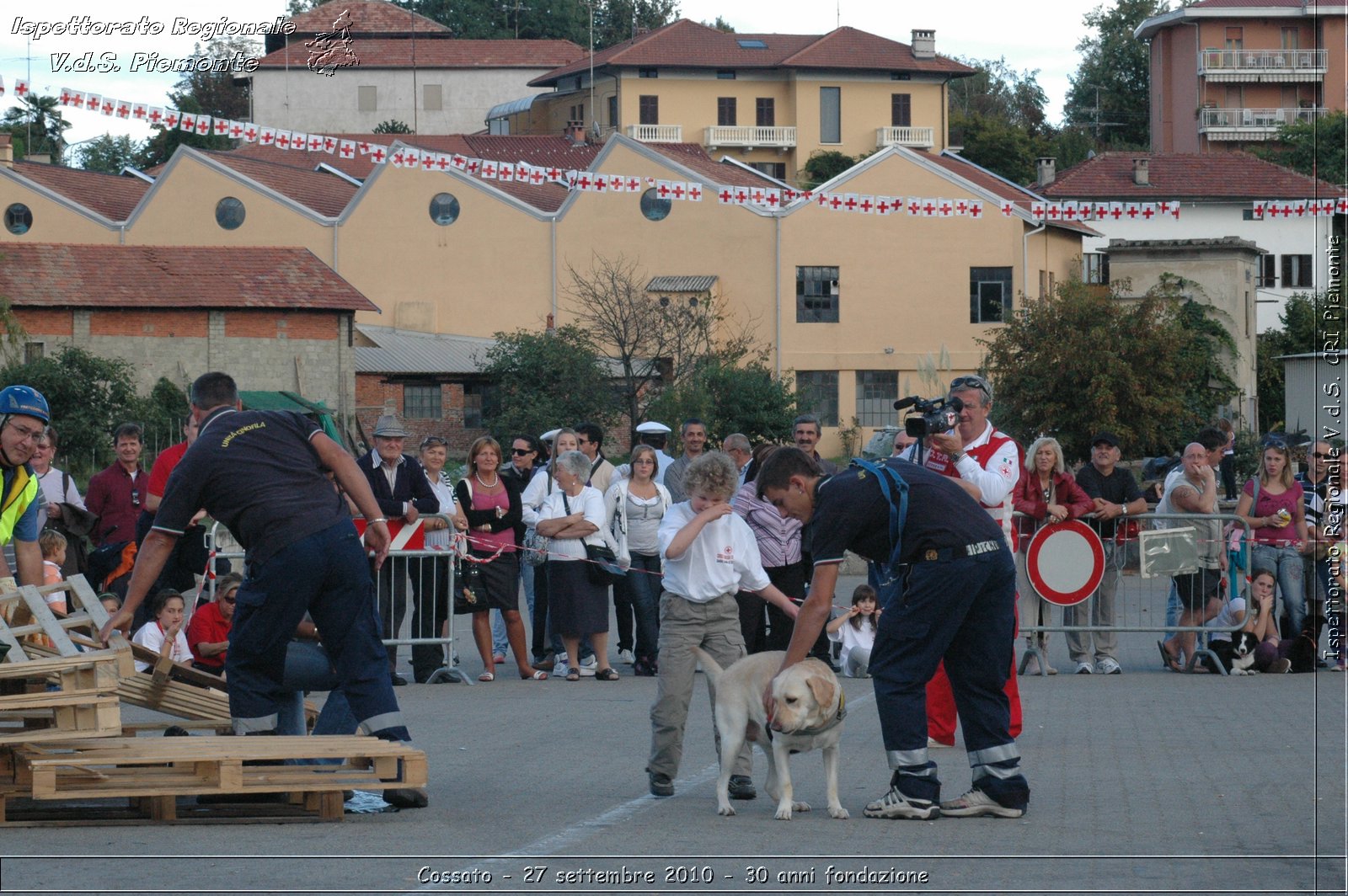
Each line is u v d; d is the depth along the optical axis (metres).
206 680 8.16
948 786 7.86
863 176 55.06
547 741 9.55
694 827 6.68
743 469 12.94
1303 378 32.03
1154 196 64.81
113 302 46.09
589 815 6.98
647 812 7.10
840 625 13.56
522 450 14.42
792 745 6.89
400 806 7.12
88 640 6.97
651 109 83.25
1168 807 7.19
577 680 13.27
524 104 89.12
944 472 8.56
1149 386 40.25
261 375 47.84
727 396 45.72
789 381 47.09
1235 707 11.16
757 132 82.94
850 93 83.69
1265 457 13.81
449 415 51.28
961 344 55.28
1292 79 85.25
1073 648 13.84
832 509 6.81
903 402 8.52
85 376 39.50
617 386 50.78
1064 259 58.06
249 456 7.03
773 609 12.16
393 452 13.06
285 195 57.09
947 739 9.23
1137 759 8.73
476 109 92.81
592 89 82.81
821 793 7.72
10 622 7.48
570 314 55.69
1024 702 11.51
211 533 13.13
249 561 7.09
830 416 55.28
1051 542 13.38
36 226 55.94
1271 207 22.09
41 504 12.09
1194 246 54.59
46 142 77.00
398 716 7.21
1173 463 24.17
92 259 47.47
